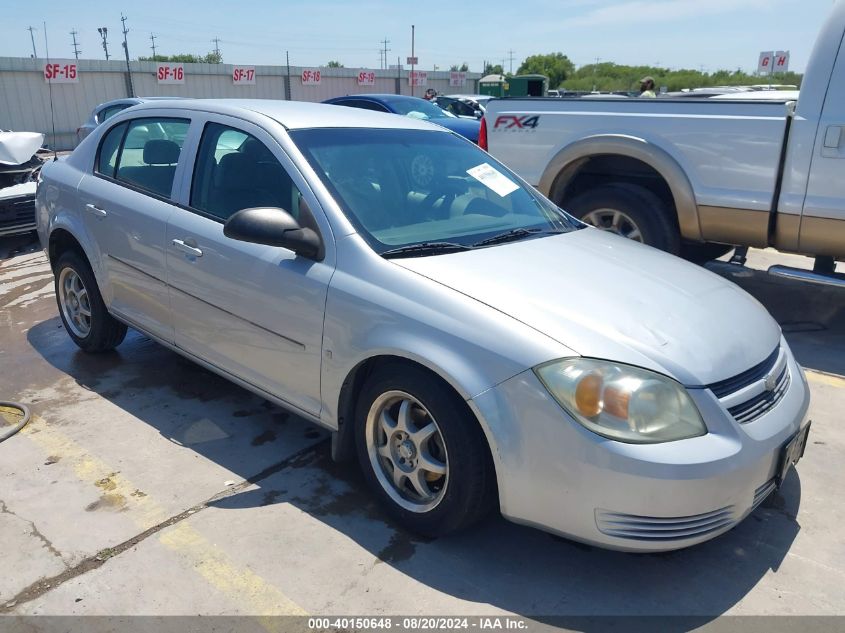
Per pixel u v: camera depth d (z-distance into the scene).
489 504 2.78
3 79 24.06
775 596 2.64
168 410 4.07
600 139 5.68
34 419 3.95
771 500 3.22
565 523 2.50
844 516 3.13
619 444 2.37
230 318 3.48
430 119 12.66
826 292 6.46
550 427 2.45
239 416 4.01
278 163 3.37
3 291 6.49
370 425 3.01
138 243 3.96
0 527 2.97
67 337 5.25
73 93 25.88
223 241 3.47
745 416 2.59
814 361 4.89
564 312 2.66
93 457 3.55
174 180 3.85
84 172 4.52
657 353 2.53
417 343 2.70
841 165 4.78
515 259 3.10
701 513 2.42
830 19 4.76
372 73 35.34
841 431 3.89
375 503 3.19
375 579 2.69
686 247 6.24
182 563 2.77
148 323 4.07
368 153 3.54
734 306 3.07
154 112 4.17
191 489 3.28
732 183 5.22
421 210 3.41
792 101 5.09
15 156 7.83
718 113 5.20
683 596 2.63
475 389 2.56
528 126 6.13
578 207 6.05
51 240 4.77
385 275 2.89
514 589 2.66
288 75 32.38
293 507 3.15
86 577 2.68
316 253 3.09
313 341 3.09
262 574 2.71
